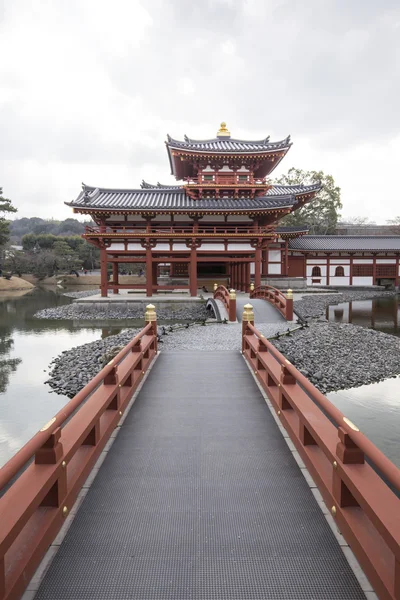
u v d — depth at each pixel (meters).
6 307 35.84
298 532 3.59
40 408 10.32
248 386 8.26
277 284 38.72
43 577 3.06
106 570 3.13
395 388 11.64
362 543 3.13
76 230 135.75
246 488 4.34
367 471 3.46
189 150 32.44
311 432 4.53
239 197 34.44
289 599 2.88
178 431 5.93
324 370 12.80
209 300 24.06
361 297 39.47
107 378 6.11
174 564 3.20
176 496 4.18
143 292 37.91
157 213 29.84
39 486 3.24
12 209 54.62
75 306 28.89
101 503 4.04
